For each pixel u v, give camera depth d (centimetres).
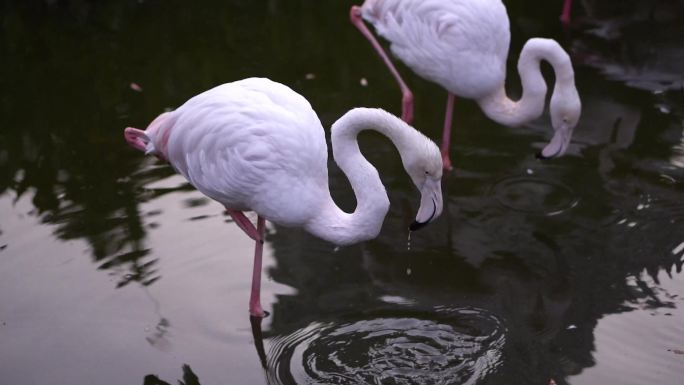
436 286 480
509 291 475
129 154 594
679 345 431
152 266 489
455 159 593
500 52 557
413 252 509
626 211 537
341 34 750
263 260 499
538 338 438
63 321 446
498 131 625
